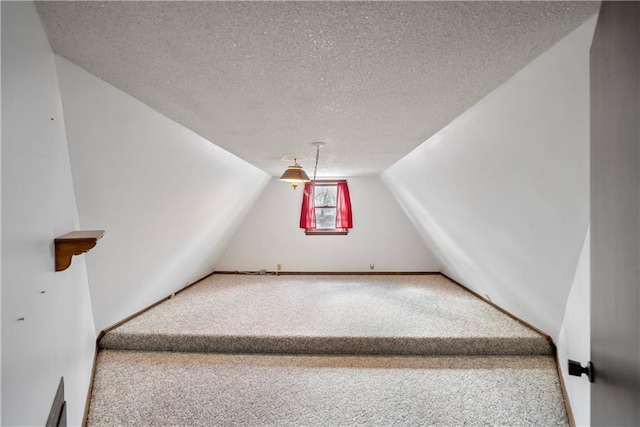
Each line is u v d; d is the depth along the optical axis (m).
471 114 1.94
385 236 5.80
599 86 0.84
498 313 3.66
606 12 0.79
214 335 3.01
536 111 1.53
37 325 1.19
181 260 3.91
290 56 1.30
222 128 2.33
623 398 0.73
